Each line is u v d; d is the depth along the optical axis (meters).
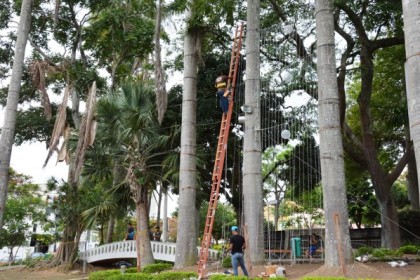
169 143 16.86
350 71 18.59
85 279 14.69
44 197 29.89
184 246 13.13
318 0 10.47
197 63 15.11
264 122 18.25
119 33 17.22
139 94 15.09
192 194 13.58
